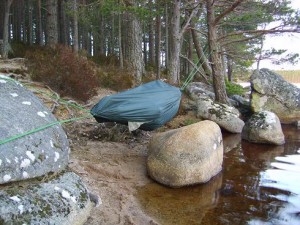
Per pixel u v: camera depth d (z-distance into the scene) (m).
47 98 6.91
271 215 4.09
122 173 4.90
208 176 5.07
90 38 27.41
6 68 8.28
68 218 2.76
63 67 7.79
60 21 20.83
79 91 7.68
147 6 10.16
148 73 16.59
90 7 11.33
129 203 4.02
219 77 10.12
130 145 6.13
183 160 4.75
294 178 5.51
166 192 4.54
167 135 5.21
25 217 2.48
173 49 11.06
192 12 11.40
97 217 3.51
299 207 4.36
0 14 22.28
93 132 6.37
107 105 5.12
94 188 4.24
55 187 2.87
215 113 9.06
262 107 11.49
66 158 3.27
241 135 8.77
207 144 5.11
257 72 12.02
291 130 10.13
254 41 17.59
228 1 9.60
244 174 5.63
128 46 12.25
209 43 10.01
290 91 11.59
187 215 3.93
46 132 3.10
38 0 20.73
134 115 5.12
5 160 2.58
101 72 10.61
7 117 2.84
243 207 4.28
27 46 15.51
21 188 2.65
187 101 10.66
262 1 10.29
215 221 3.84
